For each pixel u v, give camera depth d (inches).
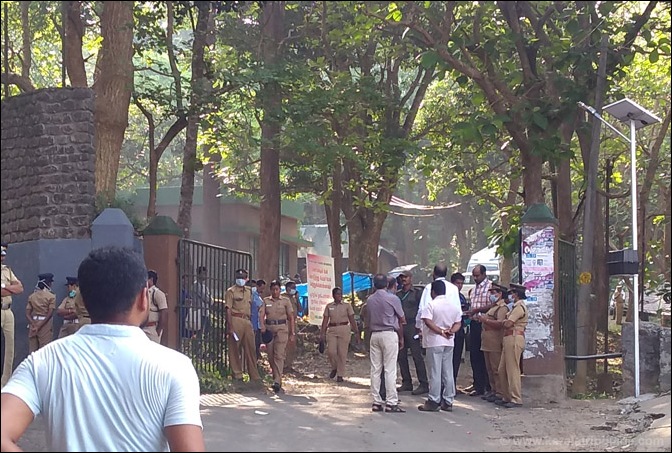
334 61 809.5
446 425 427.8
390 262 1911.9
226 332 608.4
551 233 535.5
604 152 981.2
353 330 655.1
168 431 133.8
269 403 503.8
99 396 133.2
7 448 124.3
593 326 644.1
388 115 879.7
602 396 557.6
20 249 559.8
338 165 834.8
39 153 564.7
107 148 615.5
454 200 1663.4
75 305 502.0
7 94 572.4
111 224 527.5
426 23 635.5
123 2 603.8
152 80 702.5
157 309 503.2
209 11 622.2
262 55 649.6
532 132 607.2
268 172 778.2
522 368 523.8
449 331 484.4
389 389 474.9
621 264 512.4
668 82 942.4
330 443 365.7
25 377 135.3
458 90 938.1
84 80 622.8
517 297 510.3
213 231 1157.1
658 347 506.3
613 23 634.8
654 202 1144.2
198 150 1057.5
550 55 619.2
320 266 751.1
